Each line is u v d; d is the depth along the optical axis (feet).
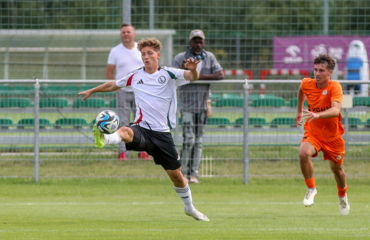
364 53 161.27
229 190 102.42
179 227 59.21
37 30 156.25
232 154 111.55
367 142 108.99
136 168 111.34
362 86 120.98
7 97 110.42
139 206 83.56
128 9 119.24
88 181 108.88
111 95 114.73
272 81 105.91
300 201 90.68
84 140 110.11
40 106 109.29
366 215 71.61
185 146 105.70
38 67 164.25
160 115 64.23
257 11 246.06
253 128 109.91
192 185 106.32
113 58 115.24
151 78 64.90
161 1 224.74
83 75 168.25
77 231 55.72
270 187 105.50
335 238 51.29
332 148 70.85
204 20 238.27
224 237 51.70
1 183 107.34
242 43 191.11
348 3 238.68
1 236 52.11
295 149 111.65
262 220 65.98
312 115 64.34
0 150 109.81
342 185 71.72
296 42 174.60
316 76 70.38
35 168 107.24
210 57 106.83
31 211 75.82
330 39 165.68
